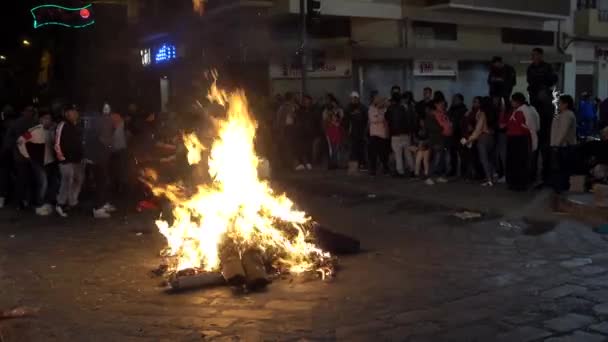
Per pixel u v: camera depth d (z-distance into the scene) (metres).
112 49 27.78
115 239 9.12
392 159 16.31
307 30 19.70
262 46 19.59
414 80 21.80
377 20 20.84
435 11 21.92
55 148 10.98
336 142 16.06
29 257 8.13
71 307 6.09
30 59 29.48
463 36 23.36
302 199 12.31
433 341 4.99
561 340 4.94
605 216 9.39
